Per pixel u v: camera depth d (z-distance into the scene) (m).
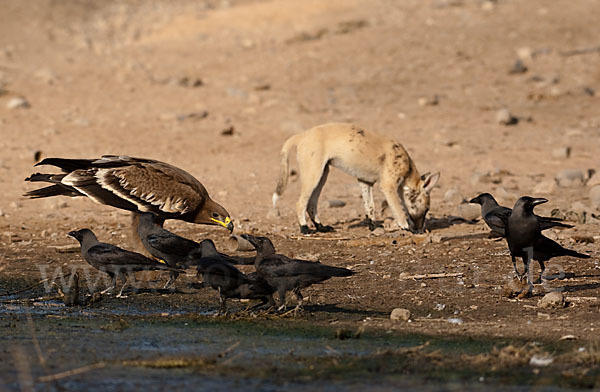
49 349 26.20
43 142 74.56
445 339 27.66
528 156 71.31
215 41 119.69
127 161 40.56
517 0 126.44
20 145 73.38
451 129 80.31
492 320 30.75
